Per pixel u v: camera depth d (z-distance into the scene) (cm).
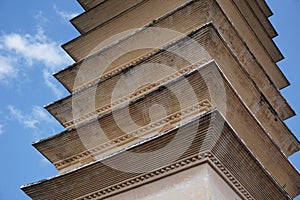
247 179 1212
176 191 1098
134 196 1171
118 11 1912
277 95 1847
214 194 1067
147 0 1742
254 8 1994
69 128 1457
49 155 1476
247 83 1530
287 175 1641
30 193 1315
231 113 1330
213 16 1503
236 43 1612
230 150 1128
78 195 1273
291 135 1777
